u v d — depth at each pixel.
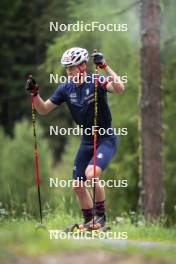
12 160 41.69
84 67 11.40
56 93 11.70
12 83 61.34
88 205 11.80
